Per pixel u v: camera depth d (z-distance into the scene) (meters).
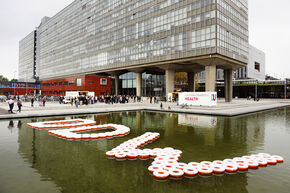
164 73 65.62
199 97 31.23
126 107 31.86
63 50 89.12
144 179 6.12
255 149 9.48
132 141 10.48
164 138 11.71
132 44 54.38
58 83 79.75
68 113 22.72
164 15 46.09
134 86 64.94
